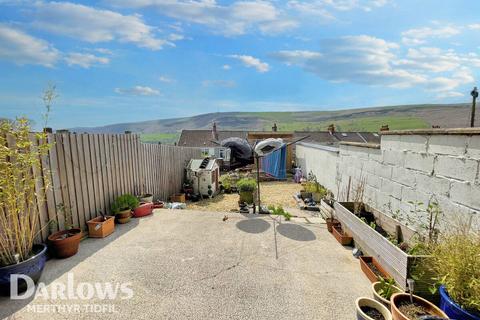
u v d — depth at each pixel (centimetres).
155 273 283
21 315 213
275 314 218
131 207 488
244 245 364
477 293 160
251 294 246
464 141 225
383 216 352
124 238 385
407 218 313
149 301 234
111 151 478
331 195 661
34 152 285
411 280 208
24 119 265
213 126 1995
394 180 344
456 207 235
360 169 455
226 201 760
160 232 412
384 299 212
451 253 183
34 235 285
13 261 246
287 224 460
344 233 382
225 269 294
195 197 784
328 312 221
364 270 286
